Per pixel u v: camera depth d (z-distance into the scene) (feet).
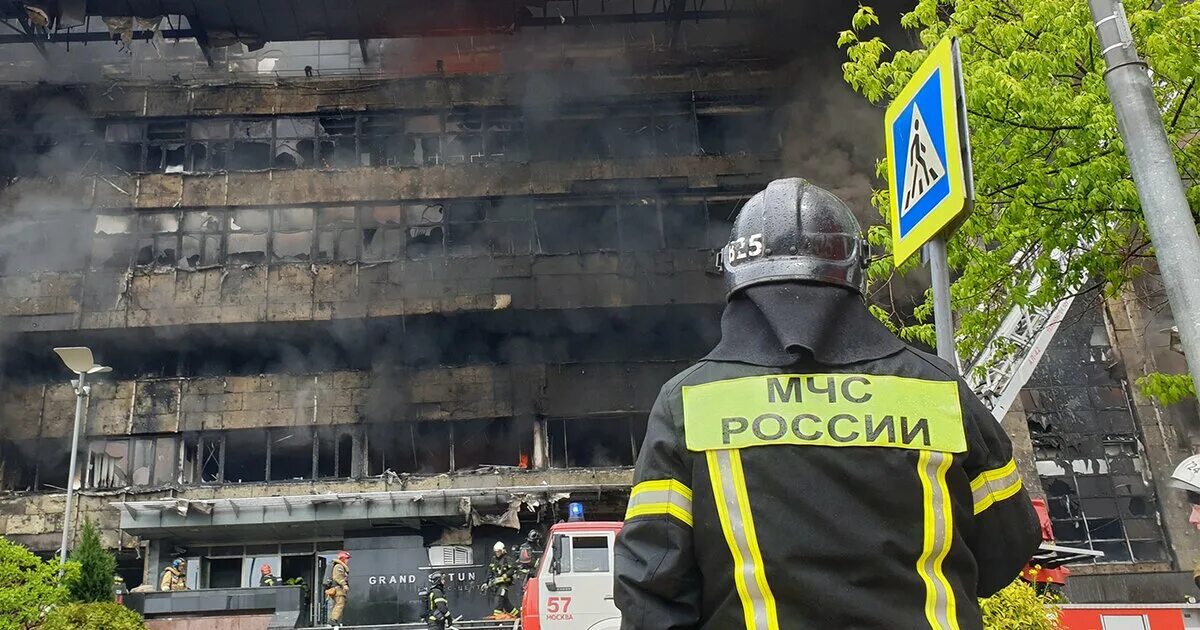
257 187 107.55
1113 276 30.25
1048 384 97.96
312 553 98.73
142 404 101.14
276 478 110.22
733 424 6.31
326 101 111.96
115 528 96.07
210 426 100.68
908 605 5.86
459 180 108.68
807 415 6.26
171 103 110.42
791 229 6.87
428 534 95.50
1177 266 17.90
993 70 28.09
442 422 103.04
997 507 6.59
